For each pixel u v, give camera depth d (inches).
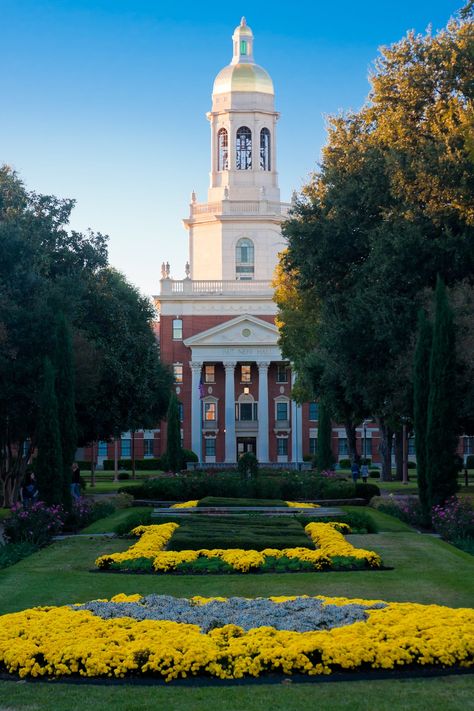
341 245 1572.3
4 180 1604.3
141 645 406.9
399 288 1429.6
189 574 700.0
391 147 1401.3
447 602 561.6
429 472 1086.4
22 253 1400.1
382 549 840.9
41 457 1066.7
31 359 1360.7
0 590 620.1
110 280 2166.6
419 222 1381.6
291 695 369.1
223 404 3786.9
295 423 3774.6
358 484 1471.5
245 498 1419.8
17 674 405.1
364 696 367.2
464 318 1254.3
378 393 1508.4
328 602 511.5
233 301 3828.7
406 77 1424.7
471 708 352.8
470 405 1245.1
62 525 1022.4
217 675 391.9
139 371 2118.6
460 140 1318.9
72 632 435.2
